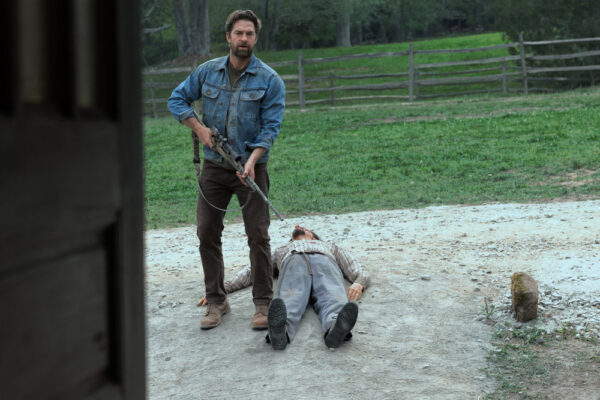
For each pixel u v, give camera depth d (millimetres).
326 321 3961
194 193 12094
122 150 1257
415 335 4008
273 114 4145
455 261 5484
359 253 5980
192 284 5418
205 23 39625
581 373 3439
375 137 15867
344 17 50906
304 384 3459
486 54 33375
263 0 46281
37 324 1039
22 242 978
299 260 4520
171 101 4164
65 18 1076
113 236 1266
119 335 1292
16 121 939
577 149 11820
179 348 4055
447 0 74438
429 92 26969
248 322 4363
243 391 3443
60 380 1114
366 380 3473
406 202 9578
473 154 12695
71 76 1083
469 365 3613
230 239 7887
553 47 22688
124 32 1240
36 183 994
